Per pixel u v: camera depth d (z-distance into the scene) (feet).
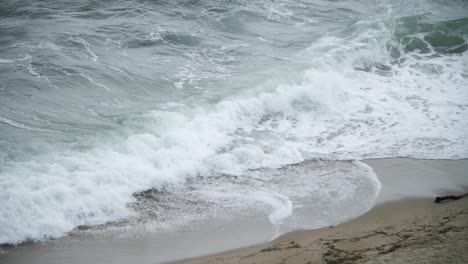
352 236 25.86
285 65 46.78
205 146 36.11
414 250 22.66
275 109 41.93
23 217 27.84
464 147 37.40
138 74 44.29
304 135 39.04
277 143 37.68
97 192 30.30
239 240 27.40
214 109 39.73
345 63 49.26
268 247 26.14
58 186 29.73
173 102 40.27
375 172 34.37
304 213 29.89
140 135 35.17
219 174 34.09
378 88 46.32
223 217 29.60
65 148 33.60
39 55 45.47
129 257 26.02
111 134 35.68
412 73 49.47
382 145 37.78
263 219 29.35
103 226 28.58
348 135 39.17
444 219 26.76
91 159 32.71
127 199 30.73
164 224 28.91
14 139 33.99
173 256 26.09
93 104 39.42
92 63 45.24
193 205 30.76
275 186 32.91
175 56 48.29
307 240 26.22
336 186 32.78
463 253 21.83
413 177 33.68
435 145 37.70
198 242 27.30
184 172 33.58
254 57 48.93
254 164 35.19
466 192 31.81
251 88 42.52
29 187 29.32
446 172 34.30
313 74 45.37
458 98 44.55
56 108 38.45
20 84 40.88
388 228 26.32
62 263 25.46
